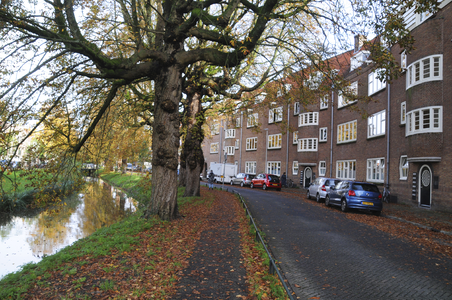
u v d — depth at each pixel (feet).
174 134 33.60
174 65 32.73
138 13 39.40
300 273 19.89
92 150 41.11
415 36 59.31
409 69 60.80
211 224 33.58
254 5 31.94
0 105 27.86
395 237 32.09
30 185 32.53
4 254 34.83
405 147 65.21
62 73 28.48
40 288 16.24
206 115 75.92
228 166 132.77
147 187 55.31
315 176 105.50
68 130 35.76
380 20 30.09
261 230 33.04
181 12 30.55
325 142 102.01
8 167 29.71
